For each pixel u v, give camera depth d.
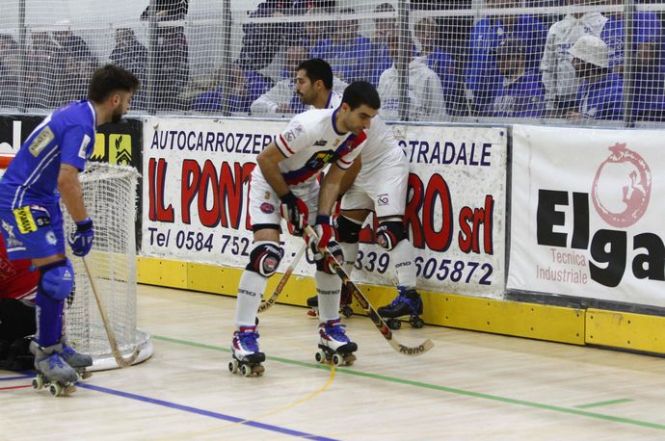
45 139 9.20
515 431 8.45
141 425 8.49
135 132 16.23
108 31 16.69
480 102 13.15
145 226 16.17
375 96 9.95
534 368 10.91
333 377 10.36
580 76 12.35
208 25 15.41
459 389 9.92
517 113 12.88
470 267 12.95
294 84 14.69
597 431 8.50
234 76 15.23
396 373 10.59
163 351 11.50
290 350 11.63
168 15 15.86
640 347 11.59
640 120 11.91
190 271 15.55
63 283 9.33
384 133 12.93
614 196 11.73
